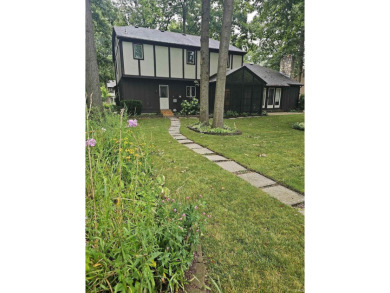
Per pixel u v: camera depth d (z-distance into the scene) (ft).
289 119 38.96
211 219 7.11
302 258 5.45
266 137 22.54
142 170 8.80
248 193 9.08
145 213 4.52
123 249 3.53
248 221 7.06
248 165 13.02
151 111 45.24
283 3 45.78
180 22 75.31
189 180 10.30
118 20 63.72
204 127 26.76
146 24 70.13
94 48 18.60
